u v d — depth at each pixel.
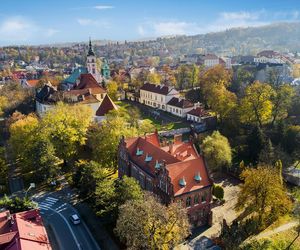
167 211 60.53
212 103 152.12
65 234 74.25
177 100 167.88
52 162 96.88
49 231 75.38
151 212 58.06
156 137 96.44
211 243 69.19
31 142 102.25
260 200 73.94
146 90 188.38
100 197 71.81
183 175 72.31
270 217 75.69
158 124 149.38
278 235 73.06
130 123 130.38
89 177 79.50
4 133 139.62
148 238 58.69
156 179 75.44
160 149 82.81
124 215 58.72
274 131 120.00
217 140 100.31
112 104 141.38
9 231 64.50
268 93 127.25
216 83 172.25
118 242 70.81
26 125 107.81
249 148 111.12
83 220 79.44
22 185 98.00
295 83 198.75
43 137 97.56
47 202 87.94
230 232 68.69
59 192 93.06
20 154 105.25
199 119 149.75
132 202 61.34
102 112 138.38
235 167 103.06
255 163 108.75
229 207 83.31
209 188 74.12
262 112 126.12
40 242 61.78
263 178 72.94
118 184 73.62
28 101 169.38
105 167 101.44
